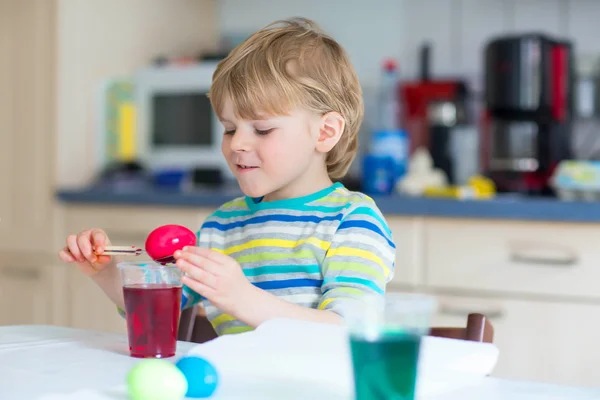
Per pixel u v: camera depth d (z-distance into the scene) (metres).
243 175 1.19
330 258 1.14
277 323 0.86
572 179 2.34
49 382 0.76
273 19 3.29
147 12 3.12
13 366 0.83
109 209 2.67
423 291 2.25
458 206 2.19
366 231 1.16
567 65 2.59
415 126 2.95
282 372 0.76
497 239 2.17
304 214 1.22
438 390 0.71
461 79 3.03
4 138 2.84
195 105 2.91
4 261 2.84
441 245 2.23
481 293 2.19
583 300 2.09
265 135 1.17
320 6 3.22
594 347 2.08
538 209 2.12
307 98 1.18
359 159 3.04
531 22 2.96
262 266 1.21
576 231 2.10
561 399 0.69
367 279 1.11
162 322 0.88
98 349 0.92
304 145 1.19
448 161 2.89
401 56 3.11
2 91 2.84
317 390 0.71
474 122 3.00
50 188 2.77
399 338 0.61
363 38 3.17
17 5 2.81
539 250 2.14
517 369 2.16
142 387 0.67
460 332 1.04
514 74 2.55
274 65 1.17
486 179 2.63
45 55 2.79
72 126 2.82
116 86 2.97
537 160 2.57
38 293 2.78
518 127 2.59
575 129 2.86
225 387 0.72
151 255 1.00
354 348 0.62
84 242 1.08
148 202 2.59
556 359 2.12
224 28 3.38
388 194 2.55
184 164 2.93
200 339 1.23
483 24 3.02
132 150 3.00
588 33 2.90
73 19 2.82
